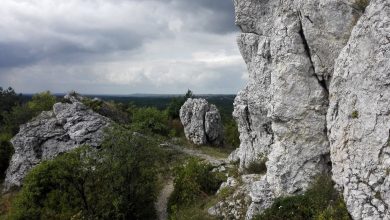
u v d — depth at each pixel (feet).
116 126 104.12
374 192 51.08
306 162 65.05
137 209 96.48
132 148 97.09
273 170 68.08
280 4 74.95
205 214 77.41
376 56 52.29
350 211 53.88
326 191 59.82
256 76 81.20
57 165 99.81
